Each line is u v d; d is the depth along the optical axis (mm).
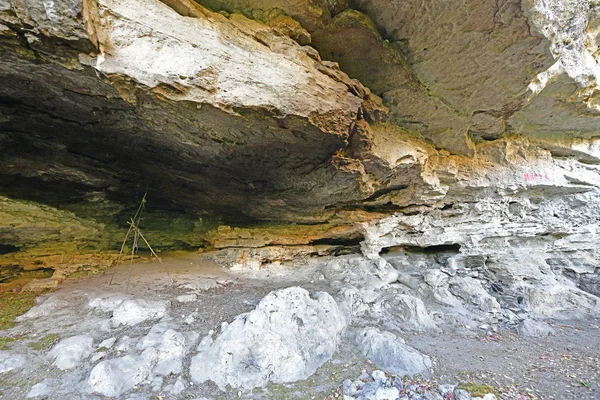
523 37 4375
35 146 5172
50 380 3252
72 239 6844
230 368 3566
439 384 3723
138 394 3219
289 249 8539
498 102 5984
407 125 6574
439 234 8016
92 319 4594
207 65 3654
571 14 5027
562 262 8336
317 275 7781
